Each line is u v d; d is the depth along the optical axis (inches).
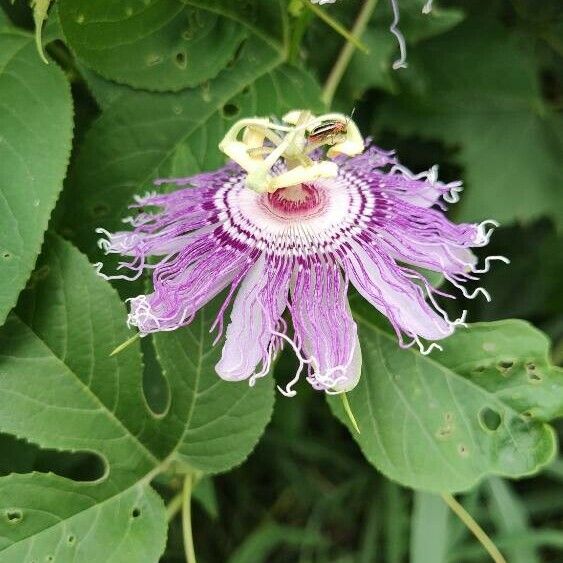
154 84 8.3
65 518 7.5
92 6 7.8
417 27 9.3
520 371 8.0
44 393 7.6
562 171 10.4
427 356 8.1
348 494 12.7
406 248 7.6
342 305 7.4
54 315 7.6
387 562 11.8
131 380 7.8
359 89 9.4
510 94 10.3
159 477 8.3
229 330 7.2
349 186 8.2
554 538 10.8
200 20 8.3
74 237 8.2
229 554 12.6
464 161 10.3
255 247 7.7
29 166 7.5
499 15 10.3
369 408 8.0
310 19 8.5
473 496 11.1
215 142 8.4
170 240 7.6
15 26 8.1
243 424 7.9
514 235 11.6
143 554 7.6
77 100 9.0
